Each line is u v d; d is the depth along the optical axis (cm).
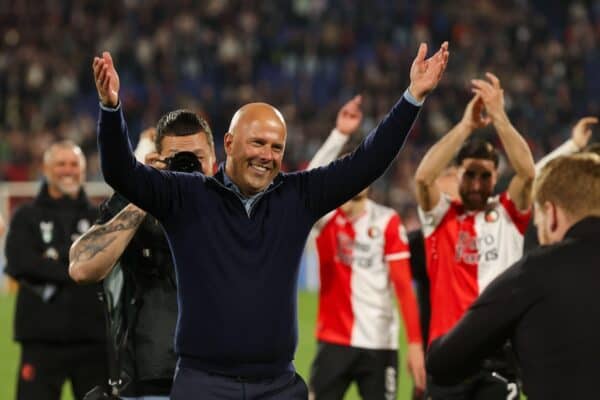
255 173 702
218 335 694
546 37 5031
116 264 761
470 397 966
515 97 4494
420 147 4288
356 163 732
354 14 5094
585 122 1100
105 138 669
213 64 4778
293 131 4275
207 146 777
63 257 1167
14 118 4341
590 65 4909
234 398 698
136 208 739
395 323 1170
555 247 600
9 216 3244
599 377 574
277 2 5131
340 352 1149
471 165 988
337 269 1156
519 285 592
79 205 1211
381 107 4459
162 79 4647
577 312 580
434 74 726
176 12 4931
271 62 4894
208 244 700
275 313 705
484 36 4900
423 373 1088
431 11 5059
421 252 1141
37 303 1147
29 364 1152
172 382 748
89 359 1156
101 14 4891
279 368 712
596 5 5262
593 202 601
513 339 600
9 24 4778
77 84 4591
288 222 719
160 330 749
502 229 997
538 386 582
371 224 1148
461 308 993
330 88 4816
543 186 614
